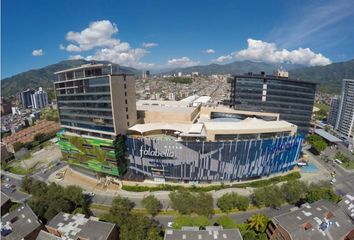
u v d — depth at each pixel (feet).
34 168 512.22
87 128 399.44
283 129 400.06
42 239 245.45
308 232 220.43
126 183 389.80
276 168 407.44
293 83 531.50
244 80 546.26
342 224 233.14
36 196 346.74
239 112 552.00
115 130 363.56
